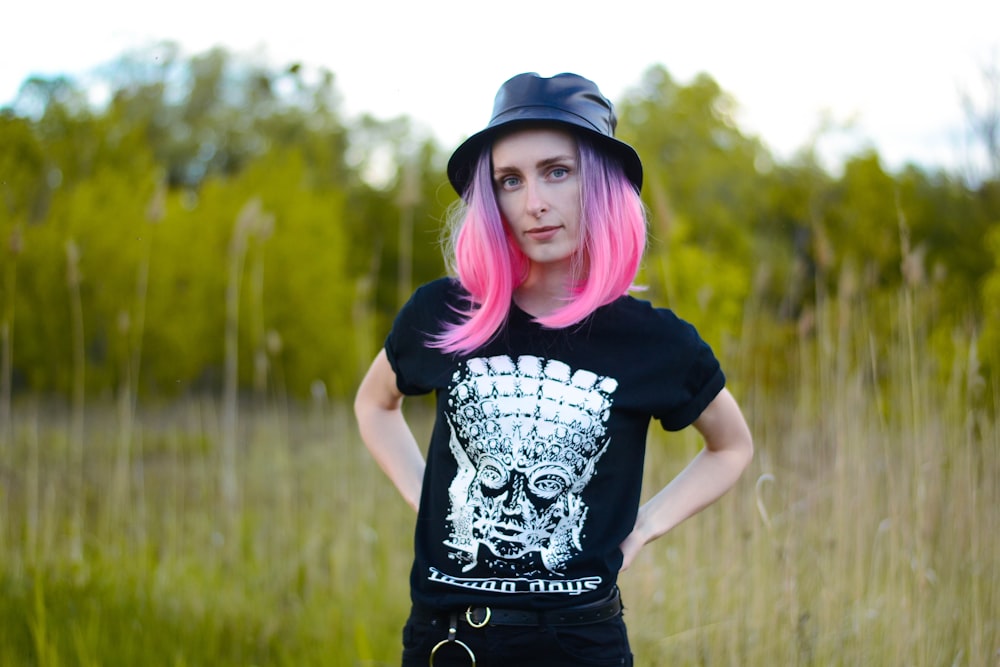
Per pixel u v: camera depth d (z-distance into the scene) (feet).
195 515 14.24
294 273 30.89
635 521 5.24
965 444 8.91
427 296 5.60
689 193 44.83
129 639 9.16
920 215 26.66
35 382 24.32
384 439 5.94
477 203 5.26
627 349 5.12
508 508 4.93
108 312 25.25
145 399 26.94
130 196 27.53
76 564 10.82
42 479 14.49
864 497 8.93
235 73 59.82
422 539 5.25
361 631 10.27
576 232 5.14
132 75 36.91
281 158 38.29
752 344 12.16
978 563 8.19
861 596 8.39
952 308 18.01
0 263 19.36
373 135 55.72
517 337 5.16
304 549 12.65
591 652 4.82
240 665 9.66
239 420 25.30
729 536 9.02
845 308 9.89
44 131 24.52
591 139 5.17
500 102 5.25
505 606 4.80
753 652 8.22
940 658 7.80
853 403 9.13
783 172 41.91
